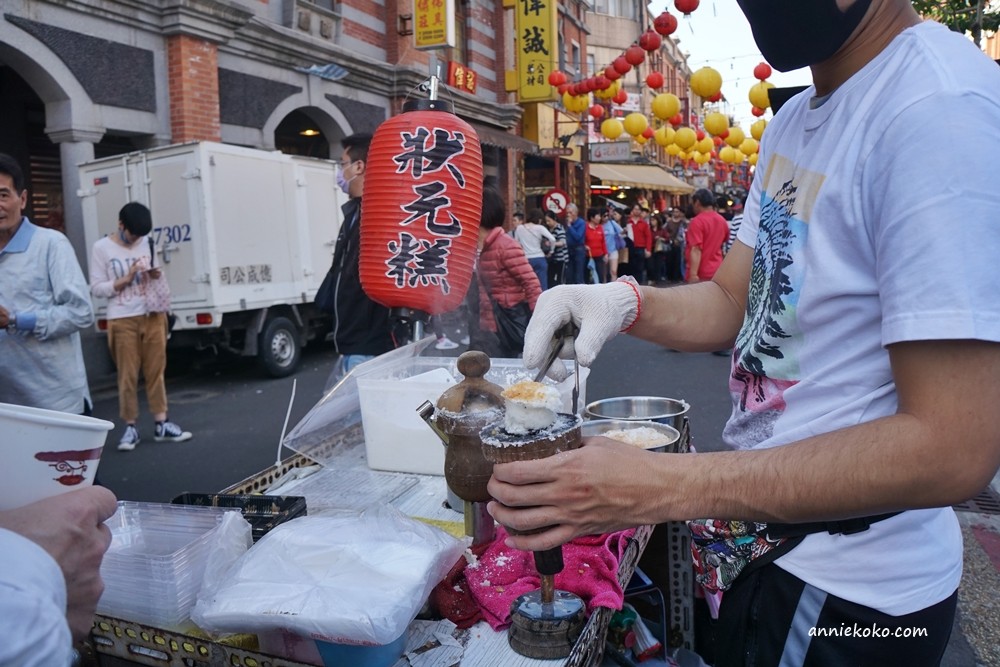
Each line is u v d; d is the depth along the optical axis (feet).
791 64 3.09
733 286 4.26
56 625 1.96
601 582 3.95
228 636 3.69
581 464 2.65
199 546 4.00
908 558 3.12
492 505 2.85
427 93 6.82
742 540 3.49
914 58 2.72
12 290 9.61
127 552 4.02
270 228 24.07
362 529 3.75
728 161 41.86
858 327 2.92
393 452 6.04
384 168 6.28
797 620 3.29
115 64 23.24
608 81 32.01
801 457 2.53
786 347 3.23
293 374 25.21
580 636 3.37
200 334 23.04
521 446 2.77
